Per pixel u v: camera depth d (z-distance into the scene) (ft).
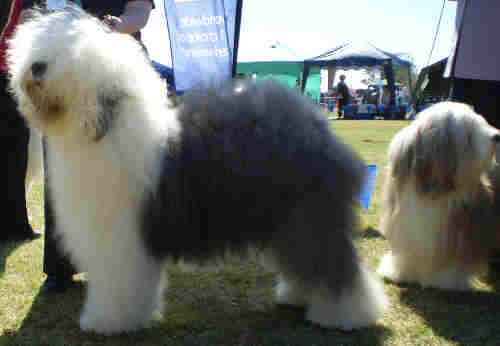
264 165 7.20
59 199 7.17
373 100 80.79
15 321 8.32
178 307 8.97
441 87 54.34
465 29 11.51
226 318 8.50
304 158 7.32
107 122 6.52
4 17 11.06
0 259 11.35
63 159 6.82
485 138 8.82
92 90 6.38
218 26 15.15
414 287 9.75
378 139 37.70
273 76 8.35
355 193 7.68
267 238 7.55
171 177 6.98
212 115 7.46
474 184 8.97
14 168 12.52
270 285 10.10
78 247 7.27
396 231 9.73
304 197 7.33
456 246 9.27
